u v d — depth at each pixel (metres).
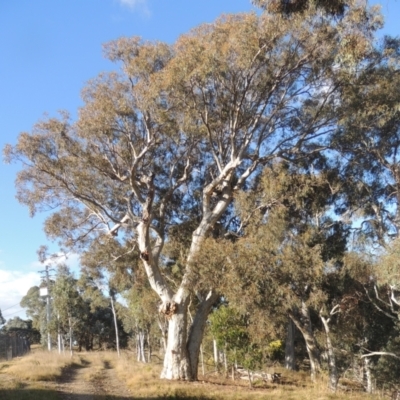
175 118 21.31
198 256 20.22
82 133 22.20
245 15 19.45
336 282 23.09
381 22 16.97
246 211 22.06
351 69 18.88
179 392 18.22
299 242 20.91
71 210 26.11
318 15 16.45
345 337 27.06
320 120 22.39
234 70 19.98
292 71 20.55
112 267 29.72
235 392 19.45
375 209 24.50
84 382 21.36
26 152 22.03
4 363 29.45
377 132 23.28
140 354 49.25
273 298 19.64
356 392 23.81
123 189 25.59
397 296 25.27
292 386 24.09
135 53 21.66
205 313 24.38
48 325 54.12
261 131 22.77
